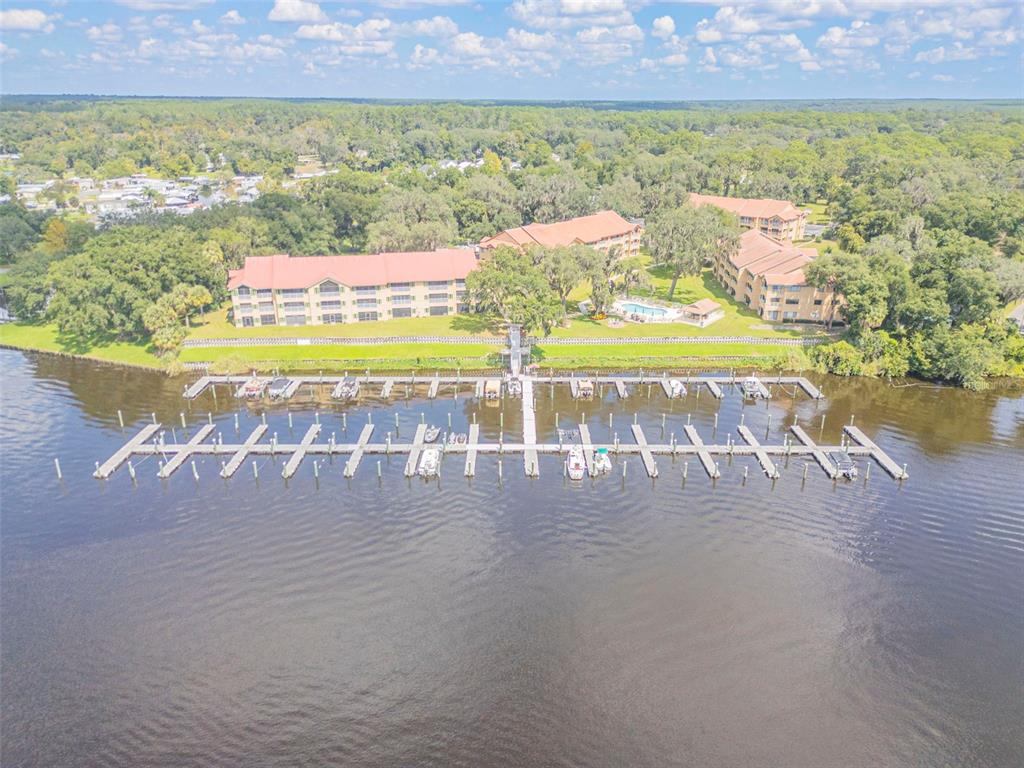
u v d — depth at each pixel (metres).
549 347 127.75
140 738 54.31
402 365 122.56
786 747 53.56
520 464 92.50
